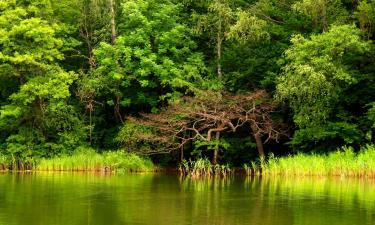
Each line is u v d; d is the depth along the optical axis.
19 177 32.81
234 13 40.81
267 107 38.56
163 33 42.28
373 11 37.03
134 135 39.41
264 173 36.12
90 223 16.78
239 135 42.12
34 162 39.75
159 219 17.56
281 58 39.75
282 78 35.75
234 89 41.47
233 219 17.66
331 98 36.09
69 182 29.42
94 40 45.94
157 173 39.16
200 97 38.59
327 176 33.81
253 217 18.06
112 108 46.00
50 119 41.38
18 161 40.12
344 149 35.16
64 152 41.25
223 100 38.72
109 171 38.75
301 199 22.50
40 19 40.56
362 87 38.69
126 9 42.41
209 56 45.34
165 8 42.78
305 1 36.72
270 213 18.88
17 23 40.47
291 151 41.81
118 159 38.81
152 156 42.53
